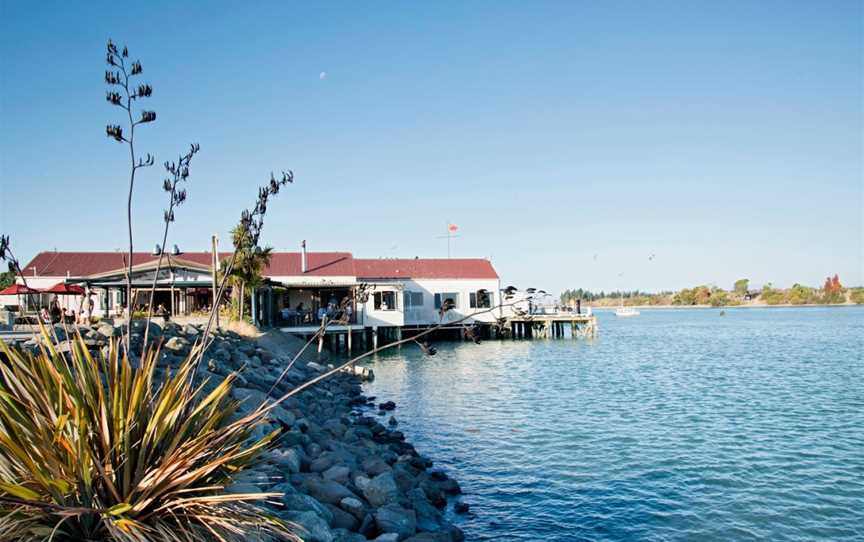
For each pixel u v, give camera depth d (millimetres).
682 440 17094
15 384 5340
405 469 13430
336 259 48094
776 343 52062
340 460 11727
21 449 4723
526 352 44969
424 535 9078
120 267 42000
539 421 19766
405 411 21781
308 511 7910
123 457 5117
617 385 27719
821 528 10930
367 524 9117
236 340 26609
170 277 33500
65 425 4941
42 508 4605
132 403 5258
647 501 12258
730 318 111750
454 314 51562
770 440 17047
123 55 6242
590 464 14781
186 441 5367
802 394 24906
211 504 5059
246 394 13711
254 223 6676
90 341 14562
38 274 40625
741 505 12016
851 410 21328
